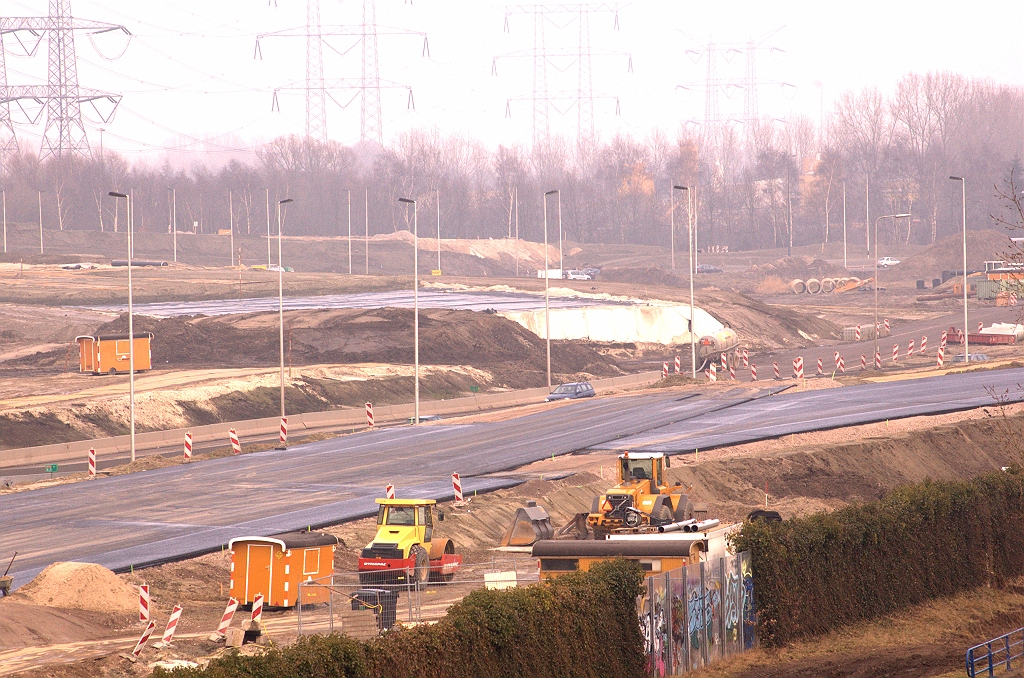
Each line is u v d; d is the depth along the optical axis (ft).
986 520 436.76
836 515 384.68
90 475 617.21
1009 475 460.55
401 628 255.09
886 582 390.21
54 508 515.91
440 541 393.29
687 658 312.91
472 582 379.76
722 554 345.72
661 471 453.58
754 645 344.08
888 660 324.19
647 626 297.74
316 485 556.51
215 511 497.87
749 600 344.28
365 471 593.01
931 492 419.95
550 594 275.80
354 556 433.89
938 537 415.85
